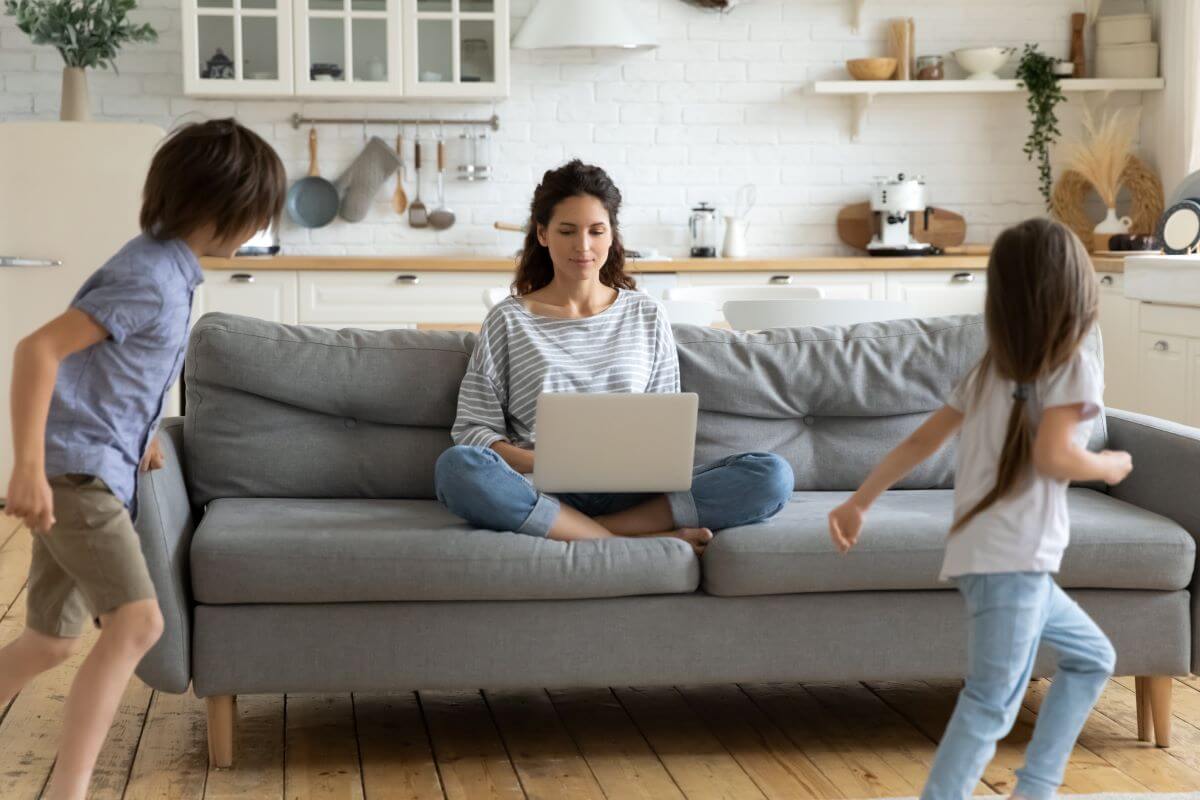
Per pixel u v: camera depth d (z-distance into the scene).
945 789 1.96
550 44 5.73
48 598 2.21
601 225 2.93
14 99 5.75
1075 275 1.91
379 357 3.00
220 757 2.55
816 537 2.56
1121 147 5.84
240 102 5.91
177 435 2.94
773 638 2.58
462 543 2.50
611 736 2.75
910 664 2.61
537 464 2.60
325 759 2.61
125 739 2.71
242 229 2.12
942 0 6.08
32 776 2.50
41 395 1.94
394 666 2.51
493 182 6.07
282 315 5.46
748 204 6.12
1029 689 3.02
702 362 3.10
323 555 2.46
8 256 4.93
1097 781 2.50
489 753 2.65
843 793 2.45
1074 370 1.92
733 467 2.70
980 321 3.22
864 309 3.84
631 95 6.06
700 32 6.05
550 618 2.54
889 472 2.10
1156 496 2.80
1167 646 2.62
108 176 4.94
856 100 6.09
